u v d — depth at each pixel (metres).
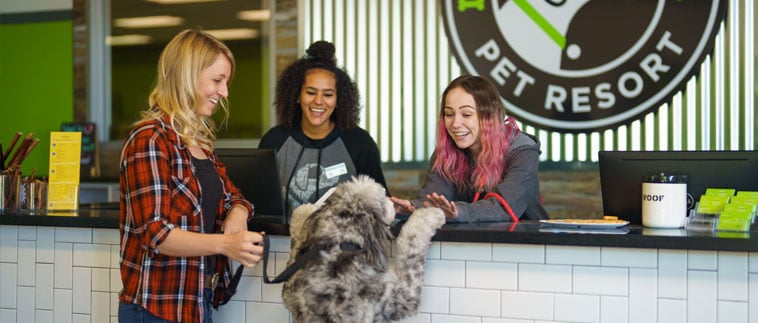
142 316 2.00
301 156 3.46
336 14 4.85
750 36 4.12
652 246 2.00
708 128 4.21
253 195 2.77
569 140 4.44
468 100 2.69
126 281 2.02
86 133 5.37
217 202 2.15
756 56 4.11
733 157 2.39
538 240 2.08
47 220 2.58
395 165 4.72
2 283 2.70
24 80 5.73
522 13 4.48
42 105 5.70
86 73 5.38
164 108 2.02
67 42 5.63
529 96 4.49
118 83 5.34
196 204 2.01
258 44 5.04
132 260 2.02
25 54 5.73
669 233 2.08
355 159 3.45
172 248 1.90
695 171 2.43
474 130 2.70
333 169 3.42
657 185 2.25
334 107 3.44
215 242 1.91
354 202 1.89
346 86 3.48
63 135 2.98
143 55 5.28
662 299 2.05
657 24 4.27
